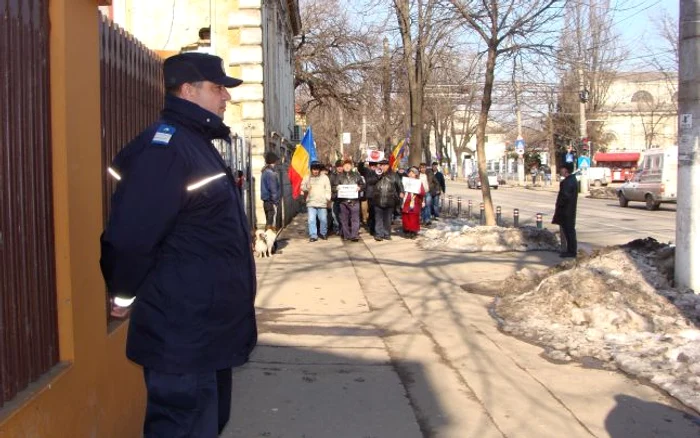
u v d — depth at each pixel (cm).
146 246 269
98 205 393
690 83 823
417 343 714
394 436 469
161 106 560
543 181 6712
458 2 1506
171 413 285
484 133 1659
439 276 1122
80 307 360
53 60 343
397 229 1984
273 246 1387
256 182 1642
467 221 2192
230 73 1633
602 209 3066
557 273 935
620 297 792
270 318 820
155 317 281
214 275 286
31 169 319
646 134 5597
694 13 819
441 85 2481
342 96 3234
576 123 5184
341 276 1124
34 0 326
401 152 2266
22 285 308
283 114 2414
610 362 645
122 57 464
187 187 281
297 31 3003
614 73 4041
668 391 559
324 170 1648
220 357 289
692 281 830
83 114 371
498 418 505
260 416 501
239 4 1622
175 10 1620
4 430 272
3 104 294
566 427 489
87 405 367
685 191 831
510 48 1529
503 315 832
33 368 317
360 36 2962
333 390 561
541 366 637
